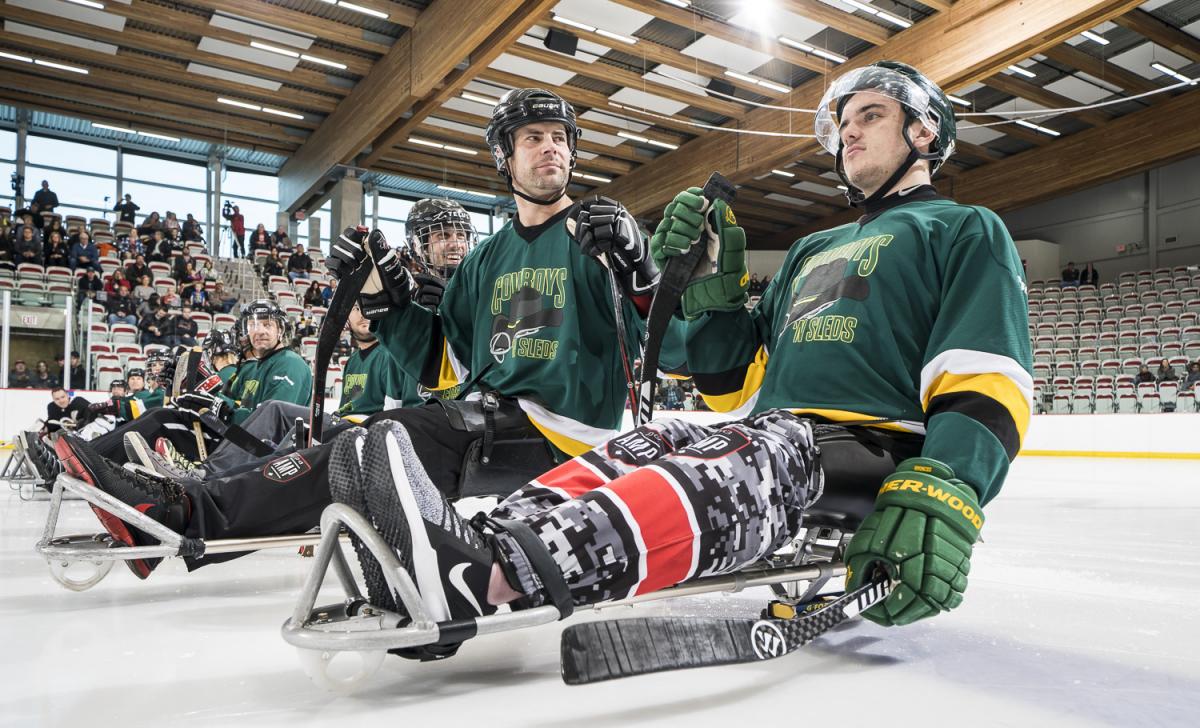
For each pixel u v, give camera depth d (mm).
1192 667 1304
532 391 2072
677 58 13602
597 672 949
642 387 1570
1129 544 3037
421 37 12930
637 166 18688
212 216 19719
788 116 14773
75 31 13375
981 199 19109
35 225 14953
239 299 16031
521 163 2119
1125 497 5383
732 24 12656
